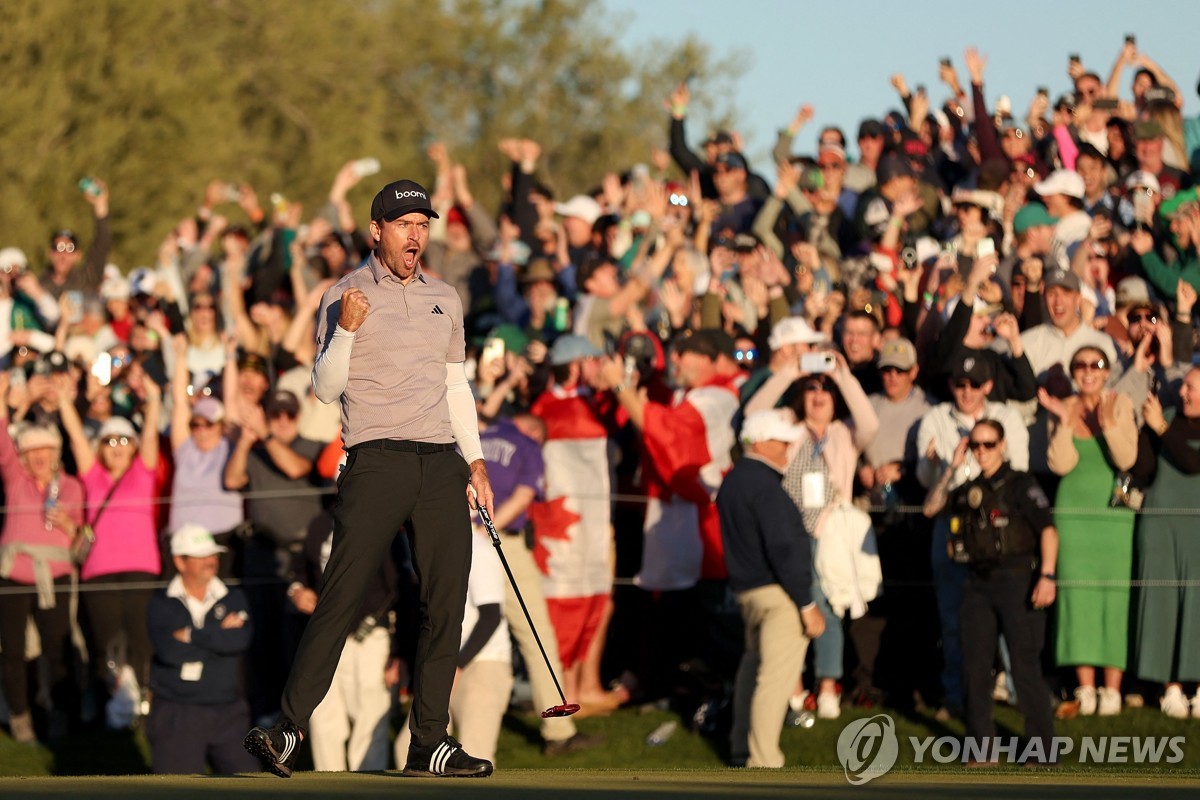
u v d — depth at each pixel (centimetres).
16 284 4459
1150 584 3356
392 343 1966
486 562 3112
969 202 3709
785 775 2195
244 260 4869
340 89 11806
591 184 12988
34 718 3728
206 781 1939
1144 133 3962
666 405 3778
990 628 3188
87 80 9506
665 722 3559
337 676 3203
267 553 3600
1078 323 3531
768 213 4078
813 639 3472
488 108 12938
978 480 3198
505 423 3497
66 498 3681
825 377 3475
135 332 4241
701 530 3603
